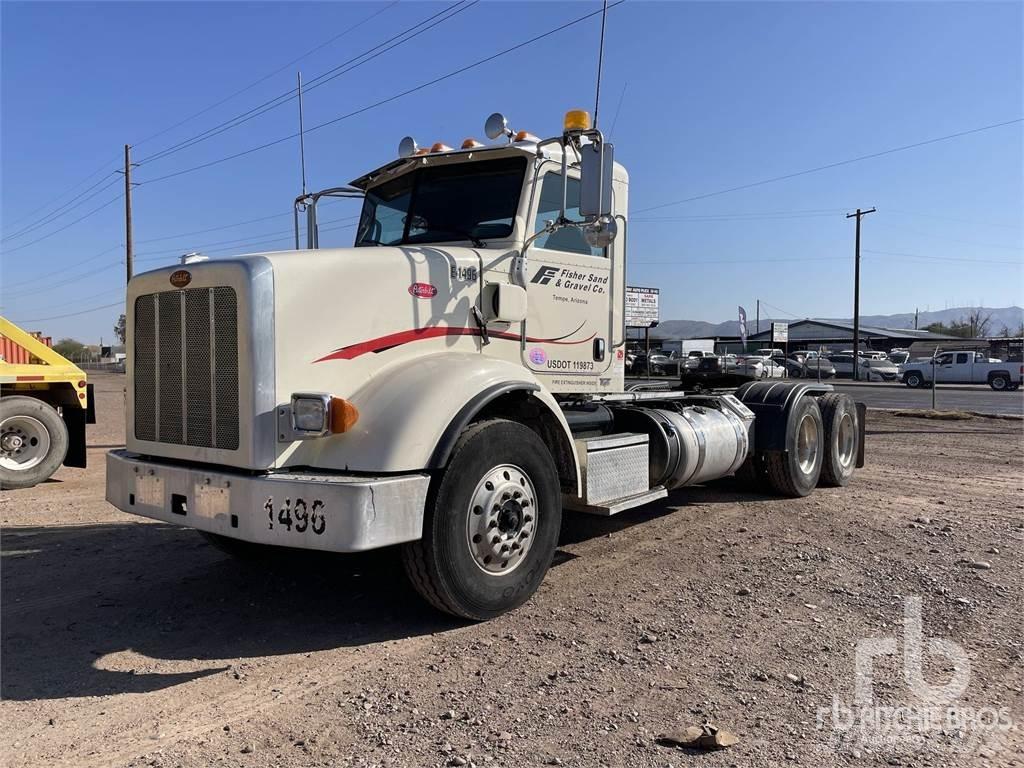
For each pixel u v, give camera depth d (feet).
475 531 13.57
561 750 9.39
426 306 14.85
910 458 36.42
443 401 13.08
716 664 12.00
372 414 12.89
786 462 25.18
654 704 10.63
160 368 14.17
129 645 13.10
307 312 13.16
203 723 10.21
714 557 18.26
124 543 20.20
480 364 14.33
